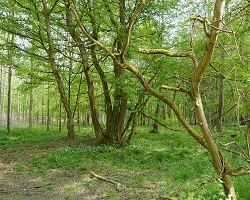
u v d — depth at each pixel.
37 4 16.67
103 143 17.47
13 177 10.62
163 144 17.89
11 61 16.31
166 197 6.25
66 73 19.03
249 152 3.42
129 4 15.55
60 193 8.77
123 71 16.81
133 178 10.25
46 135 24.81
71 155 14.08
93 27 15.43
